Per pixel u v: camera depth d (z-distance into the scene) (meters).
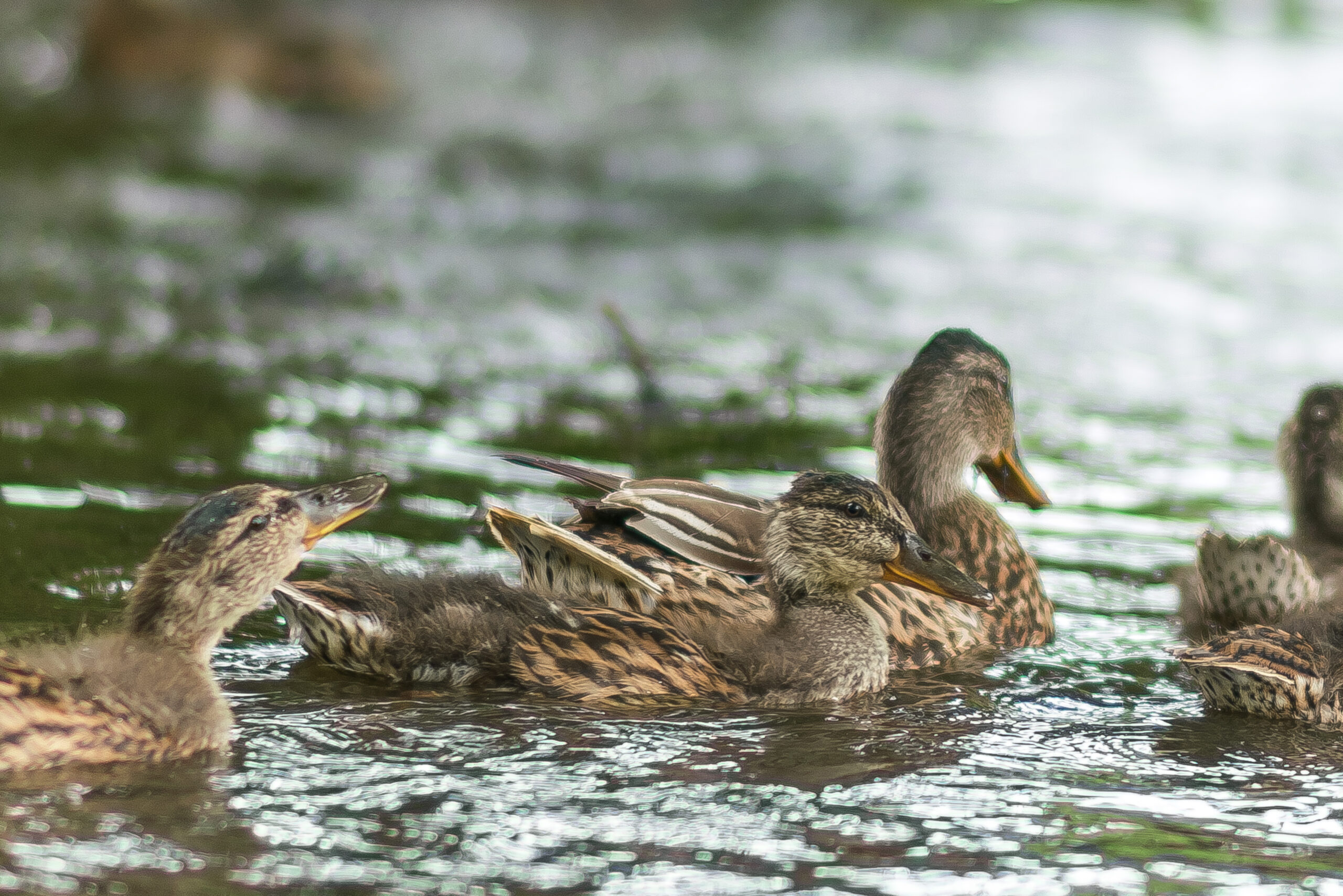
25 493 12.50
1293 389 17.94
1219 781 8.38
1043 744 8.94
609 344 18.89
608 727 8.90
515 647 9.30
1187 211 27.45
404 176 28.61
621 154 31.48
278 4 37.81
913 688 9.98
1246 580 10.60
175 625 8.91
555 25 44.84
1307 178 30.11
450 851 7.21
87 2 35.97
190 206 24.92
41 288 19.77
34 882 6.71
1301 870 7.27
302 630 9.57
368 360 17.58
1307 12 49.28
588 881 6.97
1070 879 7.13
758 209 27.34
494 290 21.31
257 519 9.16
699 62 42.22
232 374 16.66
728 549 10.02
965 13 48.38
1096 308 21.42
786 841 7.45
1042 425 16.47
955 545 11.26
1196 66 41.41
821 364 18.53
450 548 11.93
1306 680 9.27
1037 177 30.06
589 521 10.61
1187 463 15.36
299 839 7.27
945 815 7.82
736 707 9.44
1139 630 11.27
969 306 21.47
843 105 37.12
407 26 42.69
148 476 13.14
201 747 8.26
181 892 6.70
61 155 27.30
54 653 8.34
